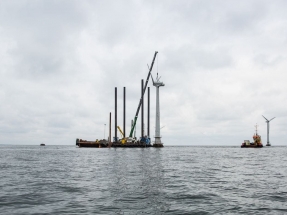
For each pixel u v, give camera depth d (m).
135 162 71.06
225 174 44.69
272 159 90.25
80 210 20.97
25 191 28.47
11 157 100.06
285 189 30.22
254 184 33.84
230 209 21.47
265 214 20.09
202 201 24.09
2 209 21.30
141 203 23.22
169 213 20.30
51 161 76.56
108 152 146.25
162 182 35.03
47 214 19.88
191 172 47.34
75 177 39.81
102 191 28.44
